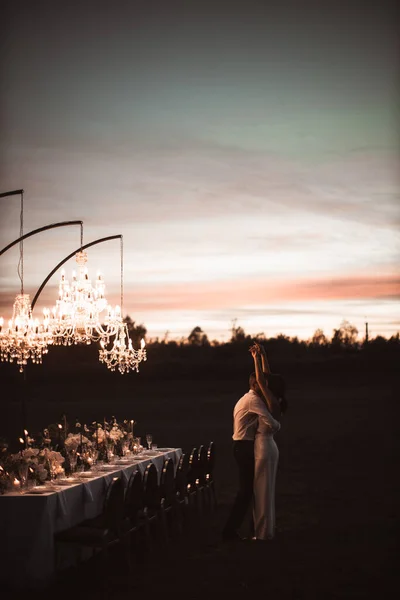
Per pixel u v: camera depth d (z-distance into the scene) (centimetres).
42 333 1160
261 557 812
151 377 5150
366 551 842
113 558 818
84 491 777
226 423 2697
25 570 680
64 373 4847
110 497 712
